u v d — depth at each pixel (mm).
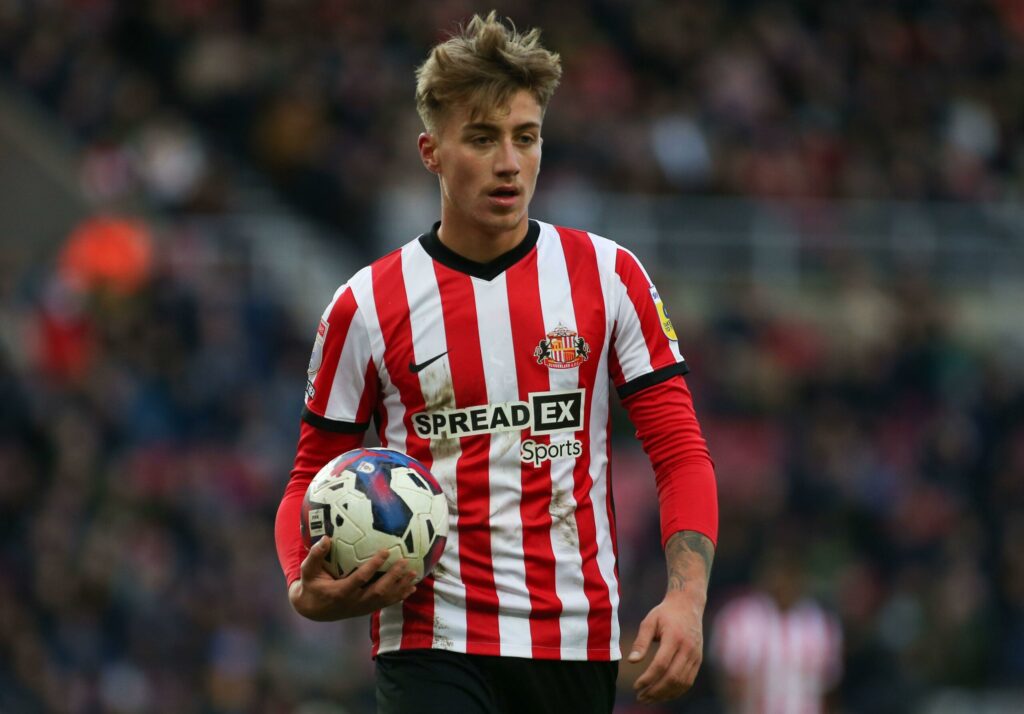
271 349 52781
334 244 59906
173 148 59094
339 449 14422
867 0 76625
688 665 13000
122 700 39844
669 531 13742
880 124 72312
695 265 63156
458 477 13859
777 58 72188
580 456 14023
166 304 51688
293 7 64500
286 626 42344
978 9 79312
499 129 13617
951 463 56250
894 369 60000
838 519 51000
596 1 69812
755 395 56062
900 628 47562
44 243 58625
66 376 48656
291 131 60688
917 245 66250
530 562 13812
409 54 65312
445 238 14234
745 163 66188
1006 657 48906
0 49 62531
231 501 45906
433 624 13852
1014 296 66250
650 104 67312
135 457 46000
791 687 38094
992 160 75000
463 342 13961
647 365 14227
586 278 14219
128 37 63625
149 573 42062
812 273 64312
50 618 40781
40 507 44062
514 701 14008
